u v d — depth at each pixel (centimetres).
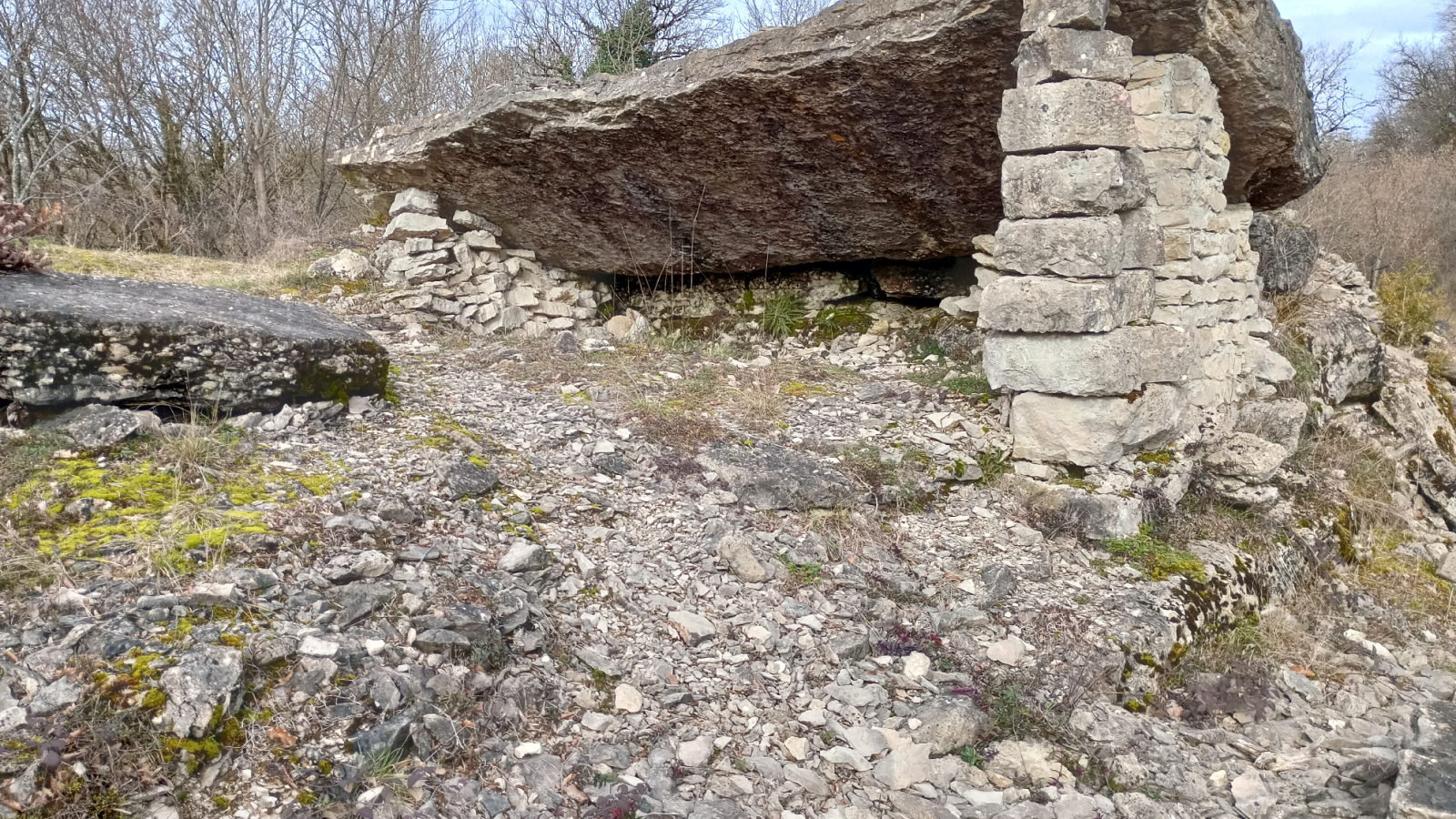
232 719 243
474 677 290
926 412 570
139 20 1488
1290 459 614
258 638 266
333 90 1672
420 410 493
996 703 346
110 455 358
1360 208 1463
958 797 297
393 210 754
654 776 277
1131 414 476
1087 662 373
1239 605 458
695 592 383
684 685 326
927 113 545
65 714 225
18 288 414
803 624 373
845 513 461
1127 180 460
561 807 256
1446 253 1507
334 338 455
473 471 409
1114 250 457
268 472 372
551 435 491
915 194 629
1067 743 336
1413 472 694
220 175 1566
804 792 285
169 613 266
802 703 331
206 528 313
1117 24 475
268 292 751
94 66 1452
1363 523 600
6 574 272
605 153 649
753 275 806
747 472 460
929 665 362
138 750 224
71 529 307
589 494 435
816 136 586
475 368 618
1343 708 406
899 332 731
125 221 1429
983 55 491
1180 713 381
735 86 555
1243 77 531
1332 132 2278
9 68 1397
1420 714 324
